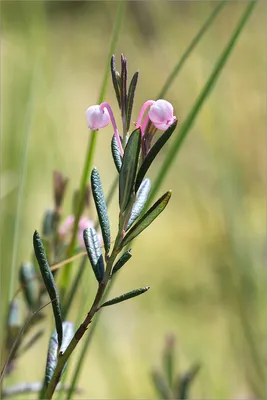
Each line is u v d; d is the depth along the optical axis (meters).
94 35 1.60
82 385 0.83
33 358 0.77
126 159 0.35
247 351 0.74
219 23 1.18
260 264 0.77
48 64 0.88
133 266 1.21
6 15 1.03
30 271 0.47
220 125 0.84
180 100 1.06
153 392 0.82
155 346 0.96
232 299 0.83
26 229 0.79
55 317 0.36
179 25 1.06
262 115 1.11
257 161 1.11
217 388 0.77
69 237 0.47
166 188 1.30
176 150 0.47
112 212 0.91
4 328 0.49
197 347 0.94
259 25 1.17
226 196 0.79
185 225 1.29
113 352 0.80
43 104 0.86
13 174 0.75
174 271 1.18
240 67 1.15
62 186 0.47
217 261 0.91
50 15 1.59
